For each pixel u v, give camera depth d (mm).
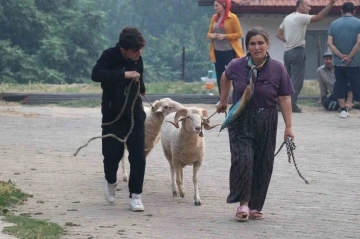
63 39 57844
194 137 11766
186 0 80062
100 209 11625
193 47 71250
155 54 69938
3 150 16375
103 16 59562
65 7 61062
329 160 15781
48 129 19484
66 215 11180
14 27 57031
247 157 10898
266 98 10914
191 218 11219
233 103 11156
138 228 10539
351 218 11328
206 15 78812
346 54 22078
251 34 10914
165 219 11117
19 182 13328
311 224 10969
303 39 22859
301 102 25000
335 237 10305
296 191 13039
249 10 33469
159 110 12836
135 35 11312
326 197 12641
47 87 30375
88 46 58625
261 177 11109
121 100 11453
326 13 22578
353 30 22094
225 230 10555
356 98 22531
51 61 55594
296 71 22938
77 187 13094
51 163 15086
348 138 18484
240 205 11086
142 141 11594
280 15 33688
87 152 16344
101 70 11328
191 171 14617
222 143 17719
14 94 25891
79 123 20625
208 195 12750
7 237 9602
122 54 11406
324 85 23766
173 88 29344
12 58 54000
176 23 78312
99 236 10031
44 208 11562
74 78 57281
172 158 12375
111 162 11859
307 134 19016
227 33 22234
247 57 11047
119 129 11625
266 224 10938
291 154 11555
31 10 57188
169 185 13508
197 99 25578
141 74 11633
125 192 12898
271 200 12398
